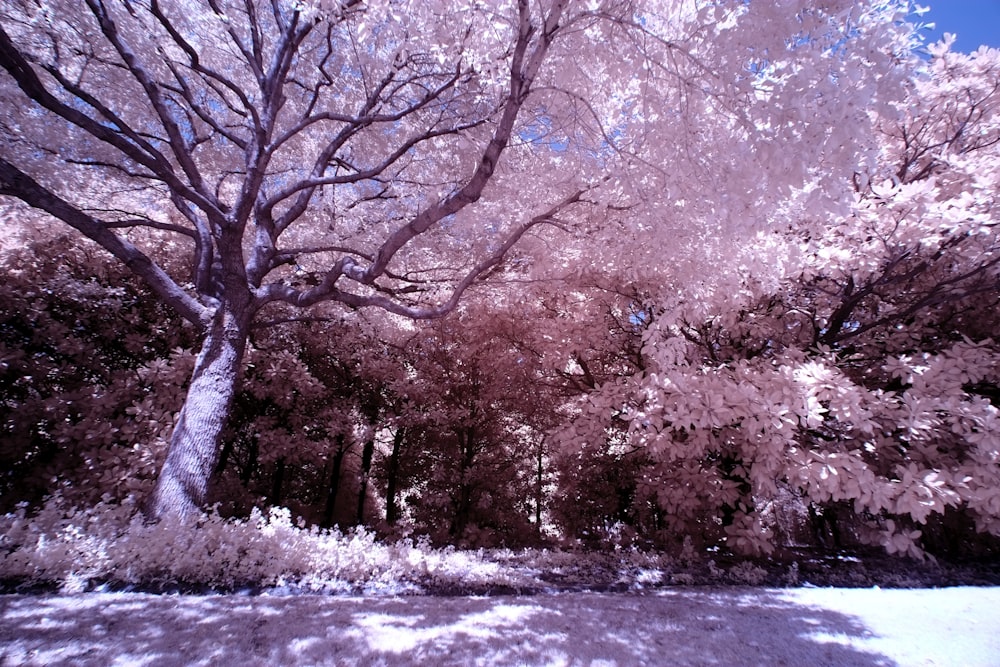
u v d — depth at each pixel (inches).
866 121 166.6
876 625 186.5
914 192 239.8
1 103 279.6
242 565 202.7
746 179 184.2
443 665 135.4
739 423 281.6
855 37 172.9
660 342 279.7
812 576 290.0
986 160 261.9
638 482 371.6
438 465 520.7
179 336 387.2
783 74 174.4
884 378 309.6
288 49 299.4
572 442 309.7
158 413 315.9
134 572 187.9
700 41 196.4
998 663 148.9
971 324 328.2
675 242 256.8
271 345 412.8
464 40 230.4
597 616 187.6
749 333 338.6
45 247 351.6
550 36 198.2
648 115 235.0
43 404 317.1
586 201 277.3
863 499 231.6
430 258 369.7
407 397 469.1
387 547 257.4
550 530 587.8
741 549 295.1
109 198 353.7
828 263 267.4
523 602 205.3
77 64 300.7
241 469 521.3
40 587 175.9
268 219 312.5
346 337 426.9
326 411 435.2
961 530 378.9
